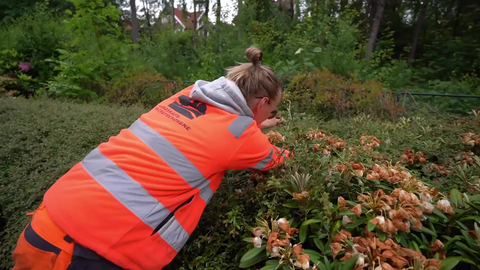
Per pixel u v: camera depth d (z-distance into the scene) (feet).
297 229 4.30
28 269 4.26
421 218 4.23
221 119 4.64
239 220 5.11
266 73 5.09
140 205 4.13
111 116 12.46
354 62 19.25
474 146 7.50
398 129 9.16
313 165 5.24
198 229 5.66
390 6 41.57
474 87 23.70
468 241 3.88
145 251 4.16
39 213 4.31
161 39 28.14
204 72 23.35
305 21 23.65
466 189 5.50
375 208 4.14
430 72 30.12
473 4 34.81
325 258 3.87
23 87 22.84
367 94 13.51
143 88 18.70
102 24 22.07
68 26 20.75
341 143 6.35
